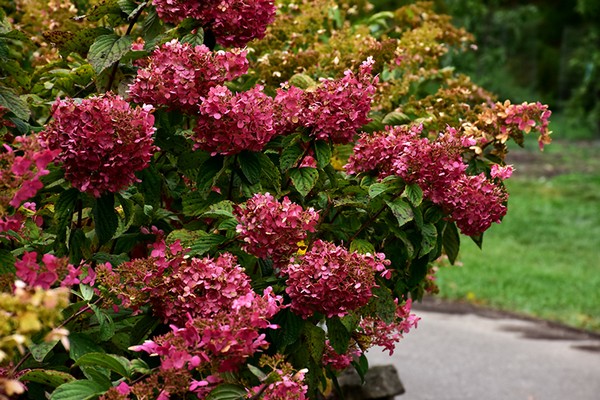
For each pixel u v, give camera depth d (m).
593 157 22.08
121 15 3.62
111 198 3.00
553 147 23.30
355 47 5.14
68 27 4.54
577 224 15.32
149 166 3.19
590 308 10.21
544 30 32.28
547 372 7.74
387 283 3.84
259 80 4.67
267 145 3.43
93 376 2.73
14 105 3.21
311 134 3.38
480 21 22.16
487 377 7.51
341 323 3.31
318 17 5.62
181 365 2.55
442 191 3.44
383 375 6.20
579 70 27.58
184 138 3.32
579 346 8.64
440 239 3.76
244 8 3.43
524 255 13.07
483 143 4.22
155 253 2.88
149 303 2.95
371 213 3.59
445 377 7.43
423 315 9.50
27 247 3.19
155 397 2.70
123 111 2.81
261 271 3.30
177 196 3.55
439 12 19.34
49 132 2.83
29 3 4.79
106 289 2.92
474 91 5.71
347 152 4.19
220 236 3.18
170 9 3.39
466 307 9.98
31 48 4.80
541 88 30.42
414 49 5.77
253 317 2.62
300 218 3.06
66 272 2.59
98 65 3.37
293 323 3.19
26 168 2.51
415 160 3.36
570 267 12.50
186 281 2.81
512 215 15.59
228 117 3.08
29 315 2.07
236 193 3.43
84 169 2.83
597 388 7.42
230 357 2.61
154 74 3.14
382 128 4.61
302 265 3.05
